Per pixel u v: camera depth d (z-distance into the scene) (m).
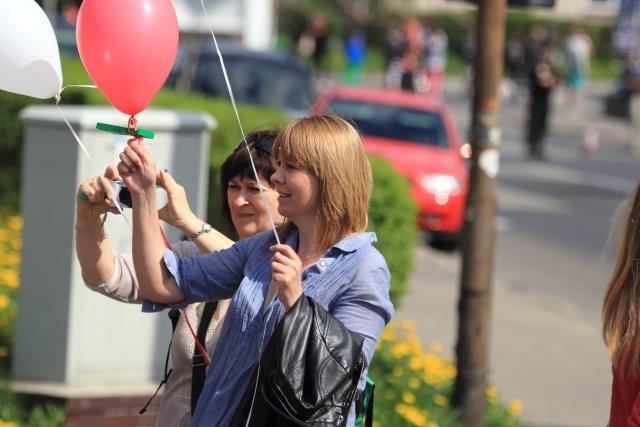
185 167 10.19
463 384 11.05
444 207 21.56
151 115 9.98
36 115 9.88
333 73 80.44
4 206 17.66
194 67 23.25
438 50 69.88
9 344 10.94
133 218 5.52
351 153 5.36
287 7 91.56
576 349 15.20
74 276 9.88
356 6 98.38
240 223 6.42
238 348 5.41
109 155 9.85
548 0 12.48
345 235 5.40
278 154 5.48
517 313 17.06
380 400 10.95
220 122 14.38
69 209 9.84
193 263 5.70
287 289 5.07
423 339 14.98
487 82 10.78
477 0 10.80
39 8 5.55
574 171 37.94
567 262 22.11
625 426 5.16
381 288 5.30
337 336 4.99
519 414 12.27
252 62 23.58
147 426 9.93
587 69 79.31
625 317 5.24
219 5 31.34
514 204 29.62
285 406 4.91
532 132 40.78
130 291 6.09
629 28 60.00
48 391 9.77
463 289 11.02
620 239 5.41
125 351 10.09
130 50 5.48
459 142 23.62
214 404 5.39
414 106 24.27
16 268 14.06
